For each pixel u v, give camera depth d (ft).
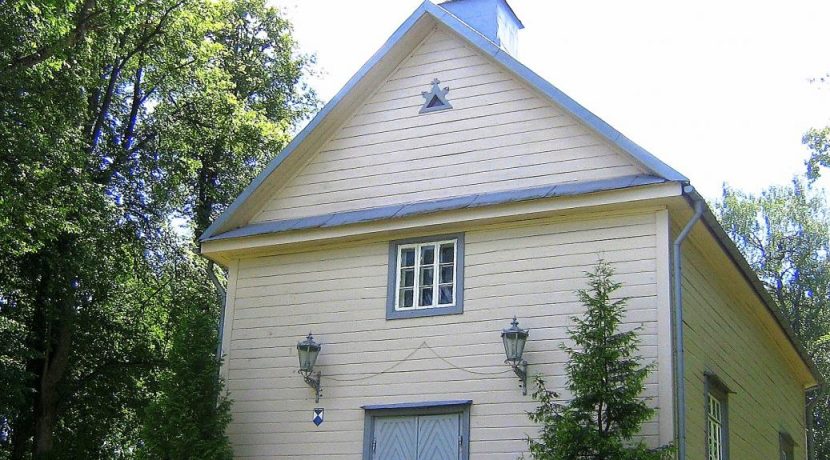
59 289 75.61
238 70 91.20
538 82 50.01
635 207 46.32
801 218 133.49
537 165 49.62
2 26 64.18
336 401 50.80
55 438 81.25
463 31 52.80
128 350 83.15
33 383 78.23
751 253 134.82
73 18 66.85
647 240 45.80
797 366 72.84
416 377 49.11
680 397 43.55
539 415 41.63
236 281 55.62
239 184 87.30
